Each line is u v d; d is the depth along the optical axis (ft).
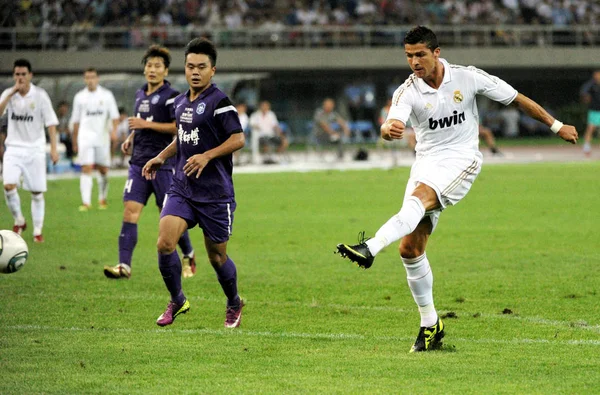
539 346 80.64
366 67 478.59
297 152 431.84
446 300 103.35
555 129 79.87
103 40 460.14
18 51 451.12
